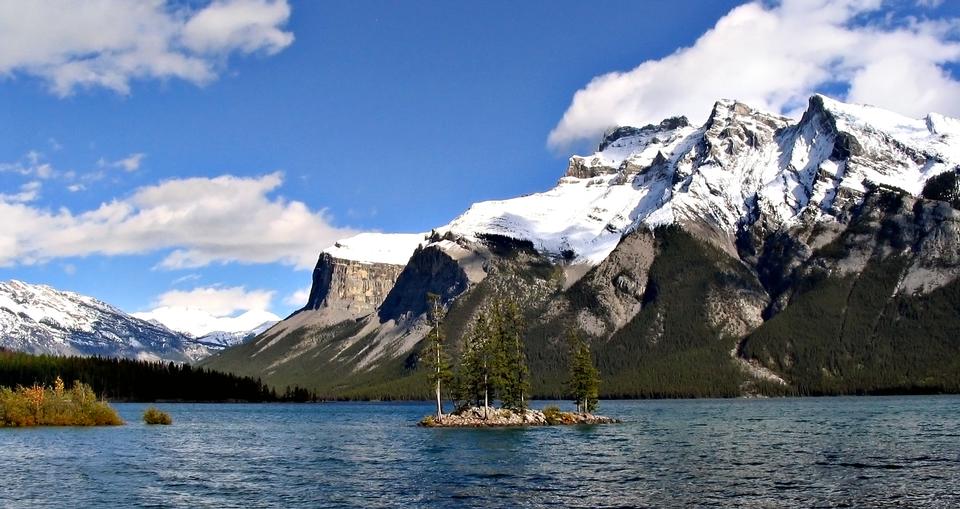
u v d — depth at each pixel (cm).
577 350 19812
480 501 7638
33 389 18125
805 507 7088
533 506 7350
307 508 7406
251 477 9356
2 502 7812
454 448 12506
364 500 7769
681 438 13738
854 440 12650
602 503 7450
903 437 13025
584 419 18738
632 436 14388
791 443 12394
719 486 8212
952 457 10131
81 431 16425
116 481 9075
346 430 17400
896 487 7956
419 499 7781
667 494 7831
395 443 13588
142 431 16862
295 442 14125
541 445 12800
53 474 9625
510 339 18925
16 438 14362
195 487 8644
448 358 18938
